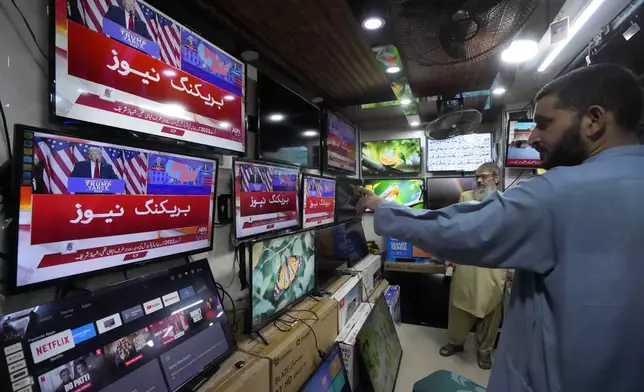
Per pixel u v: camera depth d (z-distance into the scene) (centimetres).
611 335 55
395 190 425
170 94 132
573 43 221
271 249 177
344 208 328
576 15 189
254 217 187
